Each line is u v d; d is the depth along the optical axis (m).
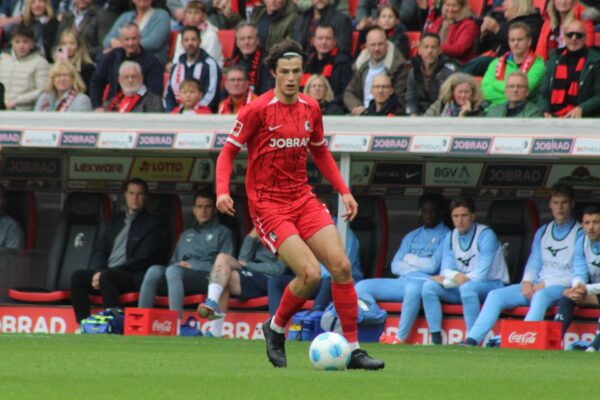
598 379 29.47
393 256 60.22
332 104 58.59
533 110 53.53
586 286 49.22
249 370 29.80
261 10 66.31
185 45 61.47
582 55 54.22
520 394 24.47
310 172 60.47
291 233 29.47
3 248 59.88
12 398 22.31
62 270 60.88
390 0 65.31
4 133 56.09
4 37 71.81
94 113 55.31
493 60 58.06
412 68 58.44
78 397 22.61
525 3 58.75
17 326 58.06
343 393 23.67
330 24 62.09
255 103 29.83
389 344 49.03
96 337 48.81
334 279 29.89
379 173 59.84
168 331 53.62
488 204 59.19
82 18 70.56
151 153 62.59
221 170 29.92
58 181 63.66
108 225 59.19
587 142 49.28
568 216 51.34
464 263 52.16
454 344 50.25
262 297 54.69
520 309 50.81
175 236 60.09
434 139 51.16
